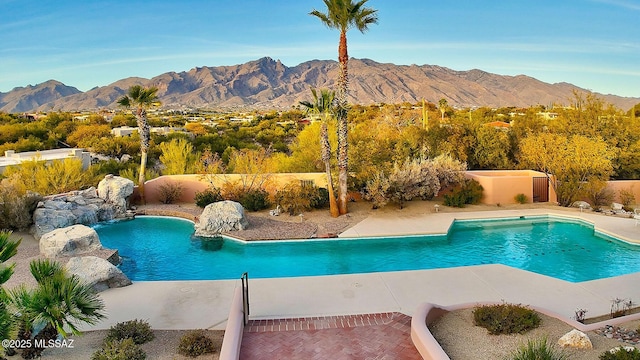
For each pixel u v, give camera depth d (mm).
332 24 20094
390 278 12492
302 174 24609
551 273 14219
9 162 32312
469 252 16688
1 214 18234
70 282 7801
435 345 7309
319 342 8336
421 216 21344
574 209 22859
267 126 73062
